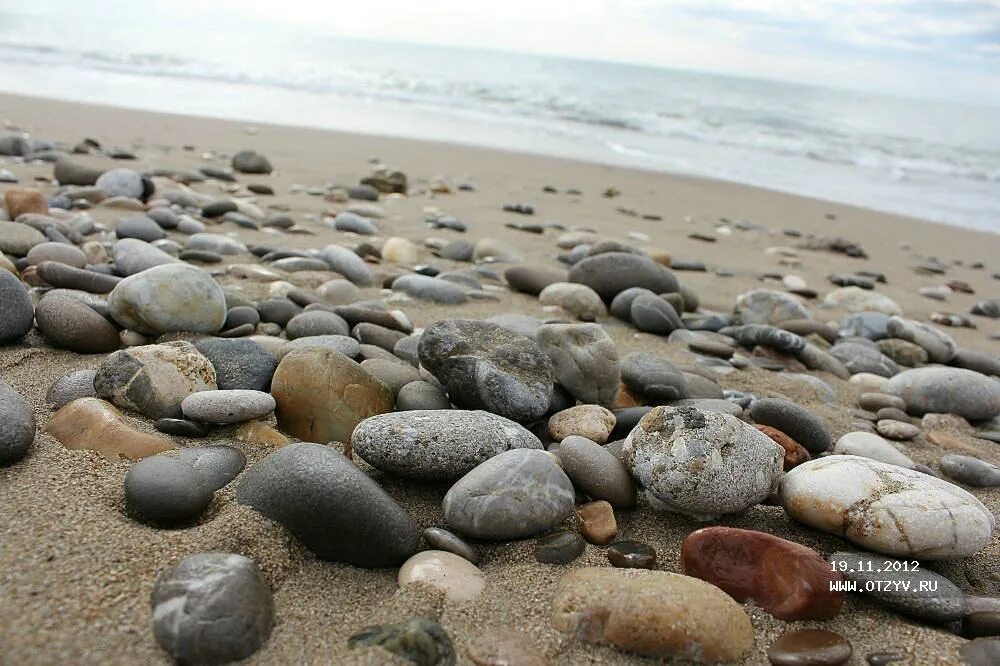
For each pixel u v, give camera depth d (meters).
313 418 0.44
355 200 1.26
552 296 0.77
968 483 0.50
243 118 2.16
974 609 0.35
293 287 0.68
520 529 0.37
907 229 1.49
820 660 0.32
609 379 0.50
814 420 0.50
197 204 1.01
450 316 0.70
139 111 2.00
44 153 1.28
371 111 2.62
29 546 0.32
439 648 0.31
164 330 0.53
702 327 0.77
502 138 2.28
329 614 0.33
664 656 0.32
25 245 0.65
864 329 0.80
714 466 0.39
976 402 0.60
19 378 0.46
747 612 0.34
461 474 0.40
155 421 0.43
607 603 0.32
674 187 1.72
